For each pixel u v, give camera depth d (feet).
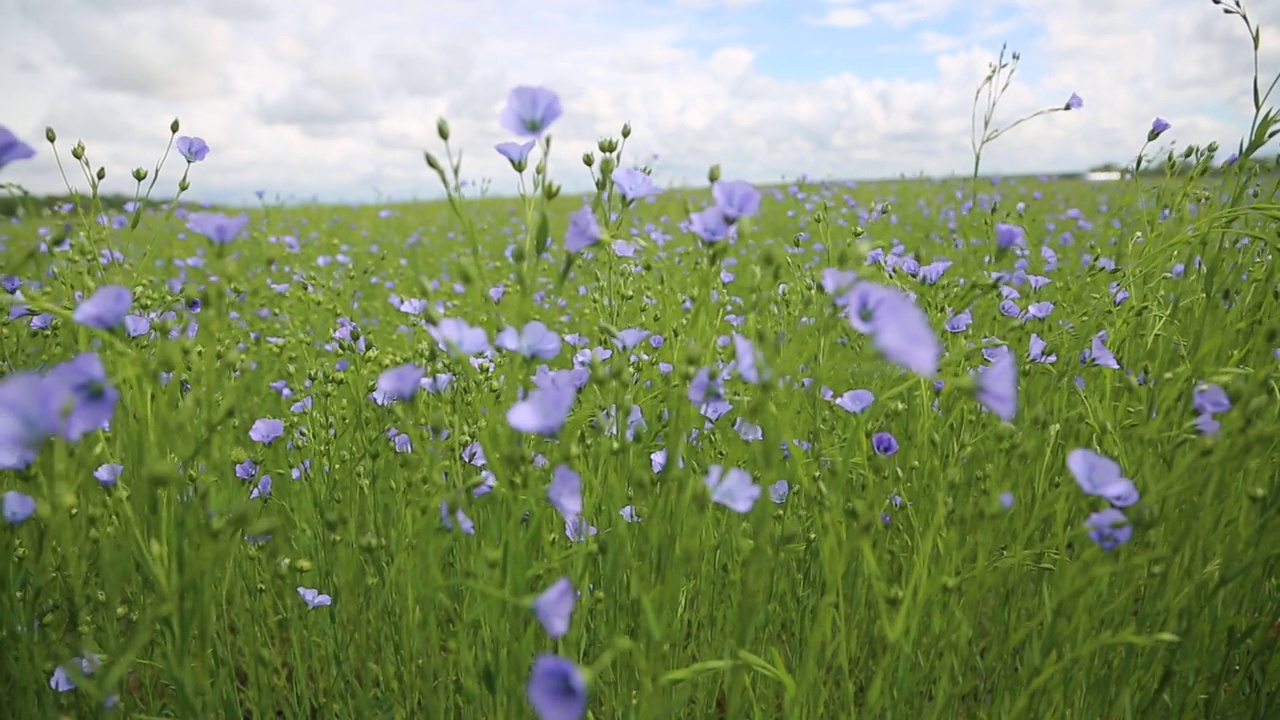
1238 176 1.33
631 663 0.98
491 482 1.04
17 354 1.24
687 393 0.92
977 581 0.97
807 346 1.01
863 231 1.53
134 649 0.73
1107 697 1.07
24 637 0.95
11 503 0.89
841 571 0.89
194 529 0.88
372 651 1.29
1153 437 1.00
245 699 1.35
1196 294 1.38
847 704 1.00
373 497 1.23
